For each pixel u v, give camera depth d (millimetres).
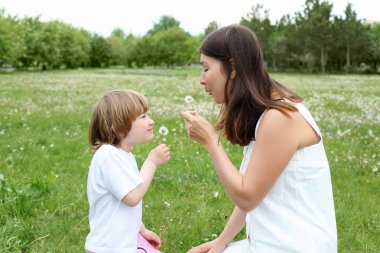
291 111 2480
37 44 59906
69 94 17812
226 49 2529
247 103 2541
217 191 5621
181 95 17875
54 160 7117
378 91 22000
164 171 6414
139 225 3068
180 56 85688
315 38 65688
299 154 2510
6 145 8039
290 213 2541
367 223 4727
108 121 2936
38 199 5062
